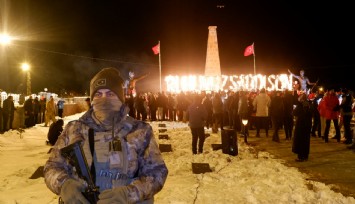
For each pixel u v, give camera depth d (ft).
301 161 34.27
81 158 7.24
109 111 7.66
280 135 57.06
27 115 70.23
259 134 55.77
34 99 77.05
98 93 7.82
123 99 7.97
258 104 53.52
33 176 27.71
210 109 64.80
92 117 7.84
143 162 7.80
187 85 114.01
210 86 114.11
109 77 7.82
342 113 44.91
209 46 118.93
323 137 49.24
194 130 38.70
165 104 86.74
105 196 6.70
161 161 7.93
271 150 41.55
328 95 46.03
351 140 44.73
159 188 7.57
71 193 6.75
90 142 7.50
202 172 29.27
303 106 34.42
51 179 7.27
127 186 7.06
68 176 7.29
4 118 59.52
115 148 7.44
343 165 32.32
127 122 7.81
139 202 7.20
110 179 7.35
